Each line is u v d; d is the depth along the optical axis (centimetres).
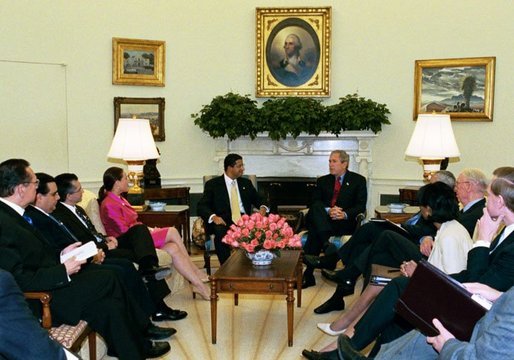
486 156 618
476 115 614
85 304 284
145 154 507
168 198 633
